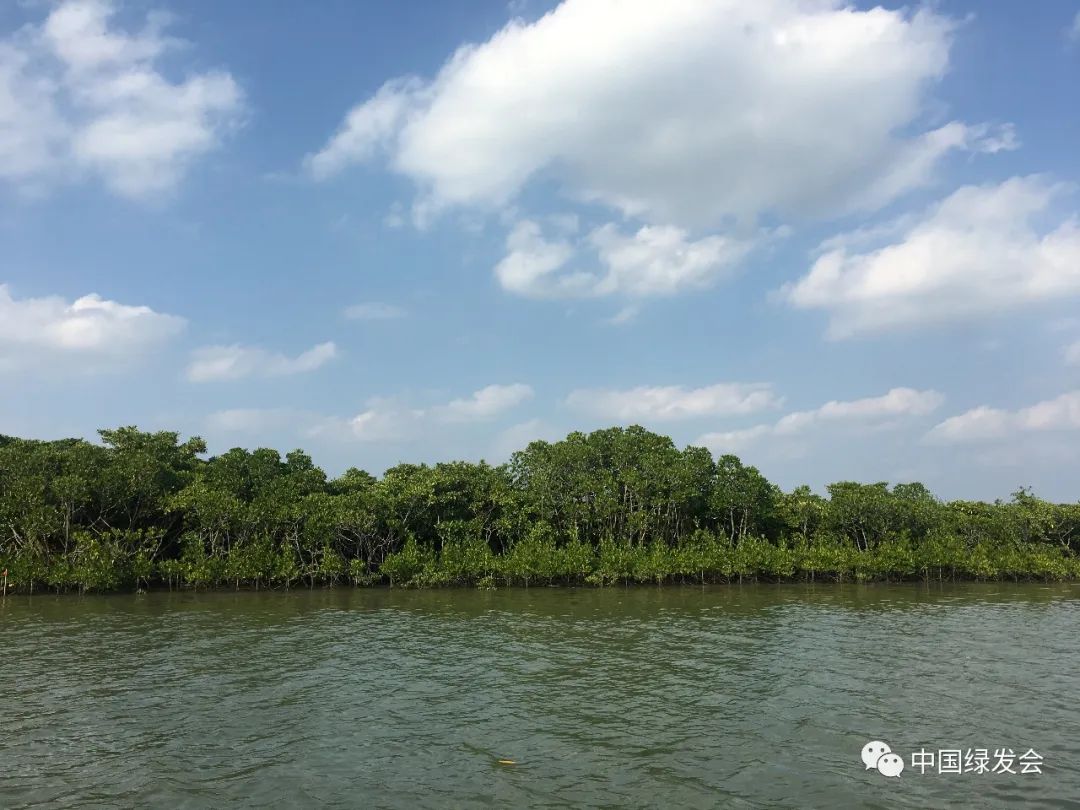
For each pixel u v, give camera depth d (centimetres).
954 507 8806
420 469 7612
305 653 3331
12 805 1580
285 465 7606
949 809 1580
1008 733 2128
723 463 7594
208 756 1906
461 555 6391
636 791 1670
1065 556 8206
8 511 5500
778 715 2309
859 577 6894
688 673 2917
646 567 6397
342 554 6606
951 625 4275
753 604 5297
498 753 1936
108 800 1609
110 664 3067
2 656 3238
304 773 1781
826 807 1584
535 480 7044
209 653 3322
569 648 3472
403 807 1573
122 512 6116
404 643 3603
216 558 5897
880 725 2205
